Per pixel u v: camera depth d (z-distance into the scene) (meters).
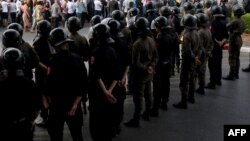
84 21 26.31
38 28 7.42
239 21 11.72
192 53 8.98
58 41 5.57
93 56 6.01
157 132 7.86
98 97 6.12
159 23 8.45
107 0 25.88
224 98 10.20
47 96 5.69
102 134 6.23
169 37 8.63
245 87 11.28
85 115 8.78
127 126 8.16
